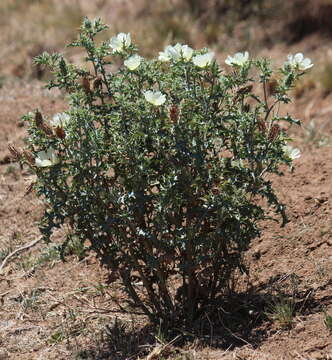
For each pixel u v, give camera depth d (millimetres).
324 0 14148
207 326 6352
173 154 5930
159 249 5996
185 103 5781
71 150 5758
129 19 16156
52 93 12320
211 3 15664
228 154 8992
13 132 10656
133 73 5949
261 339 6023
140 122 5711
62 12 17188
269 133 5832
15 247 8141
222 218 5840
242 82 5844
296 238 7285
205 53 5785
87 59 6059
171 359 5926
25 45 15547
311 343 5801
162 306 6586
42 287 7359
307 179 8336
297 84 12023
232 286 6605
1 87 13047
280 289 6605
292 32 14453
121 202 5773
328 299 6332
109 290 7148
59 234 8180
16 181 9422
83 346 6395
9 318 6938
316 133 10469
